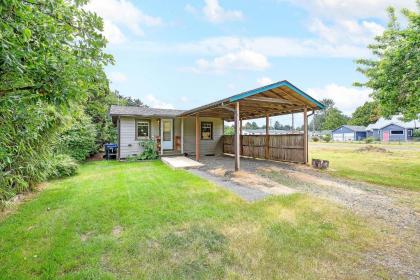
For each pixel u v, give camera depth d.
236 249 2.46
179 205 3.86
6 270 2.12
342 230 2.93
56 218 3.36
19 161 4.46
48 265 2.18
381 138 36.72
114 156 12.15
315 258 2.31
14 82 2.11
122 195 4.52
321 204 3.90
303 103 8.34
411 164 8.94
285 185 5.39
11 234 2.85
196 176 6.44
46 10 2.16
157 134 12.19
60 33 2.22
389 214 3.50
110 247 2.51
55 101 2.21
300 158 8.73
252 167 8.27
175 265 2.20
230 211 3.57
